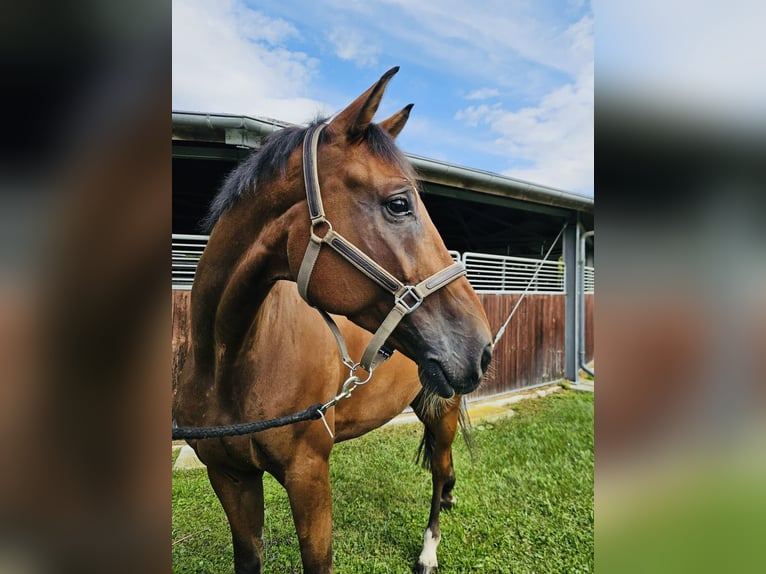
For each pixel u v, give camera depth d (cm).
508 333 513
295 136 106
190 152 298
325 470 131
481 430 403
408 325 99
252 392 119
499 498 276
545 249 665
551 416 444
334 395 137
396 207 98
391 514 248
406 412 449
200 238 314
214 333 116
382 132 103
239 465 126
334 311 102
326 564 129
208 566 200
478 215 600
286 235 103
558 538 232
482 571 203
